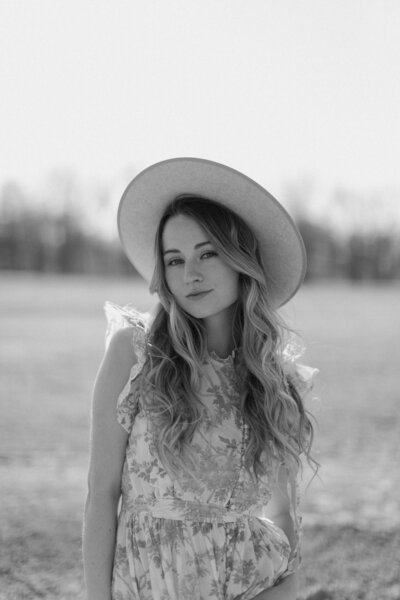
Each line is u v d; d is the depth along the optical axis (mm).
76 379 15703
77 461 8555
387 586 4652
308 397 2979
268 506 2943
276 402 2773
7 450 9008
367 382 15398
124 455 2645
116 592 2561
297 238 2896
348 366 18000
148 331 2736
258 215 2875
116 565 2580
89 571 2574
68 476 7809
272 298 3139
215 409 2705
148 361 2650
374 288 63562
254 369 2756
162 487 2562
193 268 2713
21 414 11609
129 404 2613
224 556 2590
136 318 2789
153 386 2605
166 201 2922
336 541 5543
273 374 2793
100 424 2615
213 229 2734
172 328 2711
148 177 2855
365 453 9000
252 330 2809
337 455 8883
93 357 19500
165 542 2541
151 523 2566
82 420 11266
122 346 2668
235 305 2896
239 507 2643
